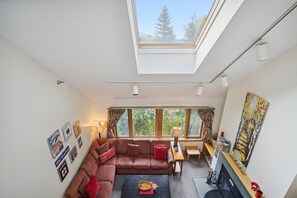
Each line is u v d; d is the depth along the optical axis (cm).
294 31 209
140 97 496
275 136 264
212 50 236
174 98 503
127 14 168
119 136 563
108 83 373
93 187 350
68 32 195
